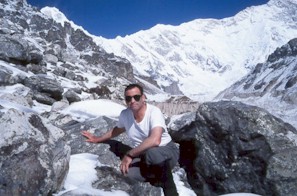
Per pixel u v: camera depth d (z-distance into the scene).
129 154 3.33
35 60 15.46
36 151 3.48
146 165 3.40
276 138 4.57
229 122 4.86
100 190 4.01
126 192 4.32
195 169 5.21
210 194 5.01
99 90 20.12
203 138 5.13
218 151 4.97
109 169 4.42
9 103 5.93
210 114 5.06
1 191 3.12
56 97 11.19
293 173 4.40
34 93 10.69
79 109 7.01
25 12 54.22
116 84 29.22
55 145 3.81
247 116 4.74
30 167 3.35
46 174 3.48
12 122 3.44
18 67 13.47
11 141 3.34
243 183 4.68
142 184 4.35
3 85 10.34
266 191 4.48
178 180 5.28
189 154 5.56
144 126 3.49
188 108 16.91
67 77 20.58
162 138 3.46
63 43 49.41
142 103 3.45
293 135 4.64
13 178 3.20
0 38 13.77
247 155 4.68
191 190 5.12
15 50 13.84
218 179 4.91
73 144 4.98
